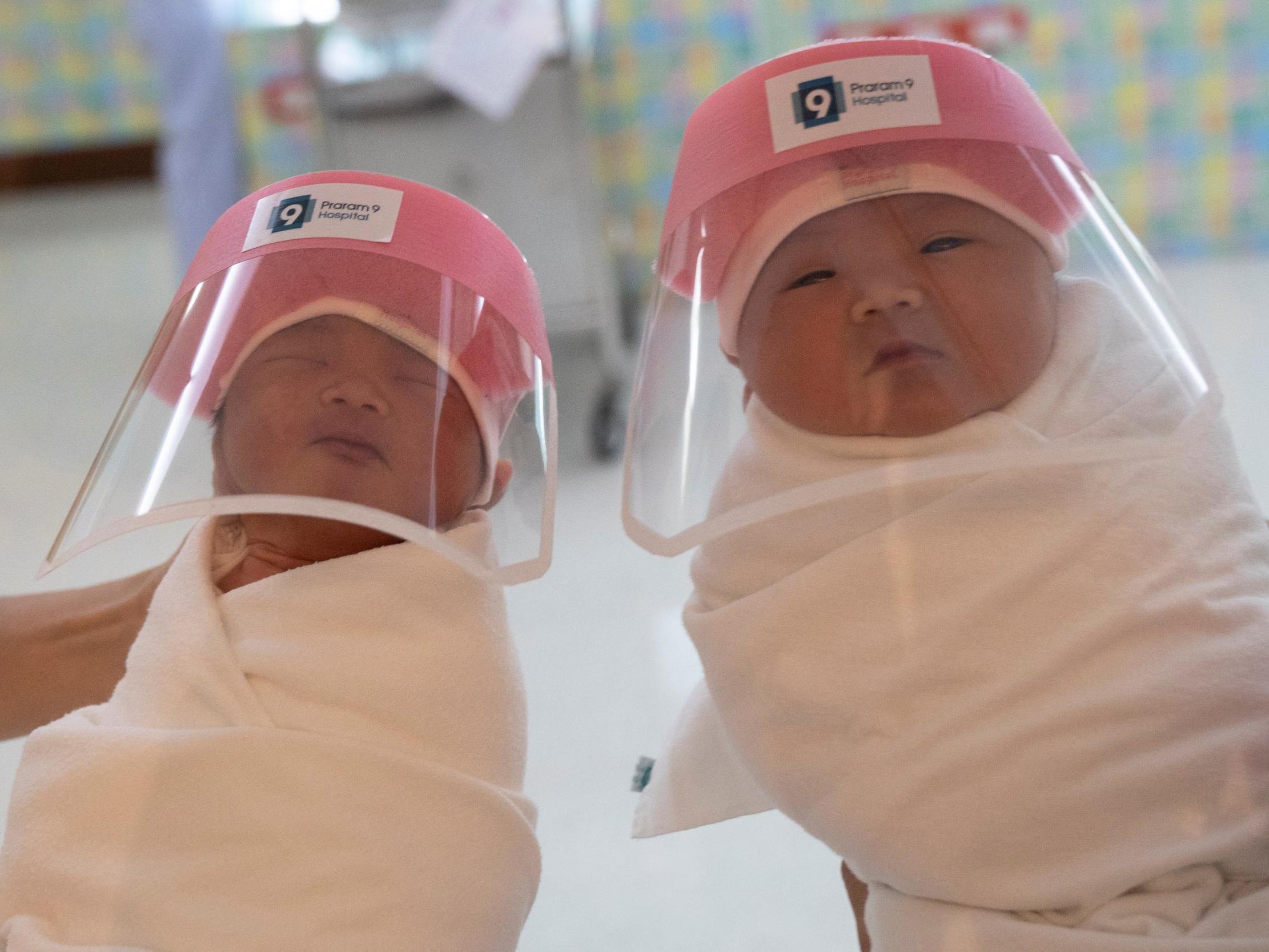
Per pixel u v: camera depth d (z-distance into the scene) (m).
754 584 0.57
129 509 0.52
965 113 0.54
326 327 0.54
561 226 1.85
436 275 0.56
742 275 0.55
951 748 0.51
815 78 0.55
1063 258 0.55
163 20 1.97
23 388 2.15
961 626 0.52
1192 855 0.49
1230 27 2.36
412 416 0.53
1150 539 0.52
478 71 1.78
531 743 0.97
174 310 0.58
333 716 0.53
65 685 0.73
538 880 0.56
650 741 0.95
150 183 4.02
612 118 2.38
